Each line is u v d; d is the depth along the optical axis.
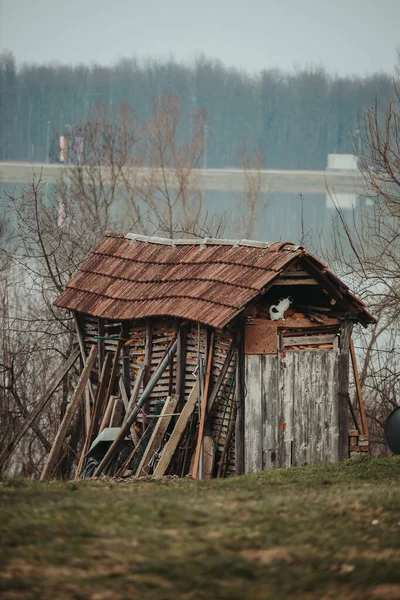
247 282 52.81
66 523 28.67
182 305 55.03
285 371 54.88
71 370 75.62
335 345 56.84
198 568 24.58
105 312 61.00
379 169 72.81
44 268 80.31
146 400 59.09
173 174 147.38
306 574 24.28
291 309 56.94
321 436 56.00
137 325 61.47
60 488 37.25
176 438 53.72
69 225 86.12
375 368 78.94
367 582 23.62
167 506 31.20
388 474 45.25
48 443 70.81
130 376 62.53
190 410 54.22
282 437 54.59
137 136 152.62
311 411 55.72
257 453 53.72
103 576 23.94
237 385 53.59
